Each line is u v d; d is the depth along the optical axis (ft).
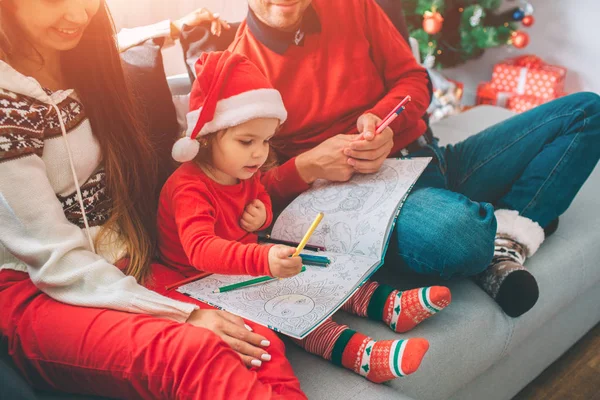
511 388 4.45
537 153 4.65
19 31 3.21
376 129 4.06
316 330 3.46
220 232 3.67
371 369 3.22
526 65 10.30
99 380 2.82
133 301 2.95
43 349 2.87
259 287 3.45
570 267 4.52
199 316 3.03
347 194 4.08
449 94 9.14
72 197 3.45
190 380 2.63
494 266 4.03
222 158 3.50
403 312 3.56
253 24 4.29
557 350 4.86
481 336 3.83
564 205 4.54
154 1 5.27
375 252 3.69
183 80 4.84
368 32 4.57
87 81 3.58
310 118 4.42
